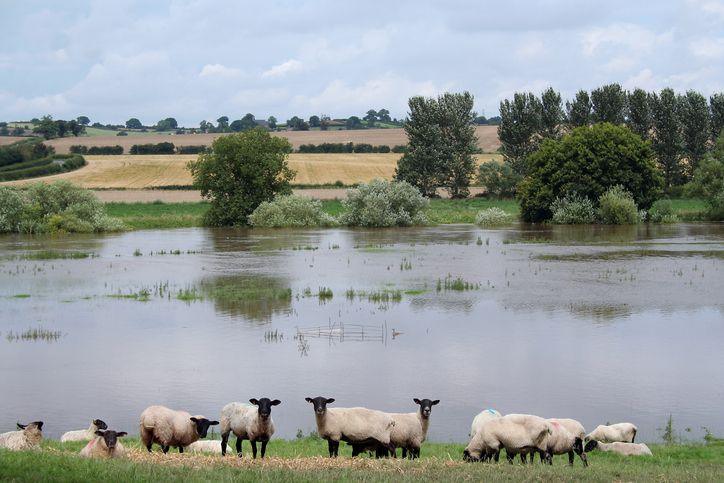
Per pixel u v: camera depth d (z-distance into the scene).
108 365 37.81
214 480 17.66
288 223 116.81
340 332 44.34
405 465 20.34
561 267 68.50
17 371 36.84
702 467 22.23
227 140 118.62
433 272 66.31
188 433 23.08
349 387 34.00
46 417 30.41
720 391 33.16
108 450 20.53
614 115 158.25
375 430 22.42
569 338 42.28
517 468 20.03
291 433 28.50
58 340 42.94
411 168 165.75
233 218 119.06
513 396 32.56
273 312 50.19
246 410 22.47
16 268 69.81
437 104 166.25
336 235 102.44
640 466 21.88
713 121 160.62
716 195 119.50
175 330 45.25
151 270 68.81
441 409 31.00
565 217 116.62
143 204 146.62
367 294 55.75
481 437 22.14
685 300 52.47
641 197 119.44
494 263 71.62
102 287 59.75
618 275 63.56
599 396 32.56
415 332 44.19
